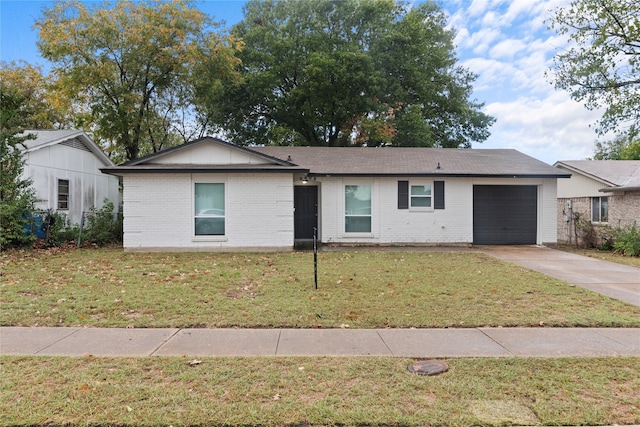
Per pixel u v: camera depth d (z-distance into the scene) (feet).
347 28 87.10
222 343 15.55
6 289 23.36
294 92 80.12
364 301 21.48
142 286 24.61
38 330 16.96
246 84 81.05
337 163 50.55
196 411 10.36
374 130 81.25
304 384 11.97
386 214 48.60
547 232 49.47
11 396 11.05
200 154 42.83
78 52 59.21
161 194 41.83
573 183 58.59
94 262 33.68
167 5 62.54
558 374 12.71
